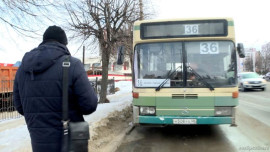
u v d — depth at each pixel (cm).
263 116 980
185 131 754
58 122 219
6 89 1214
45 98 217
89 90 229
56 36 236
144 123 618
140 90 623
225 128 784
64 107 217
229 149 562
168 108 606
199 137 679
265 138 653
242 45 662
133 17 1238
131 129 780
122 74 4688
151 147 592
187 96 602
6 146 538
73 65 226
